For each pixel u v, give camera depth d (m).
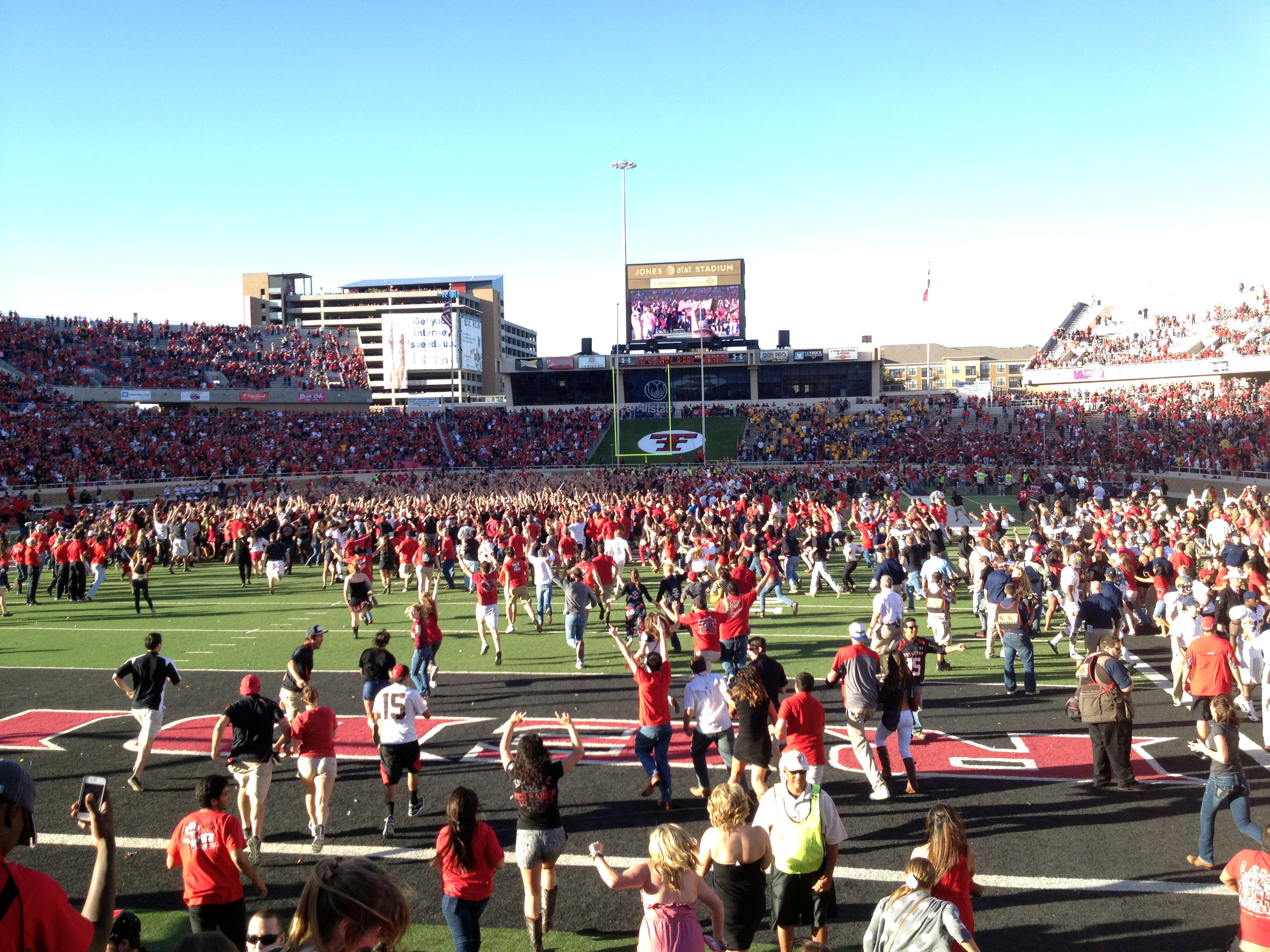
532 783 6.59
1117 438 55.00
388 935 3.06
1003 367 141.88
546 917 6.79
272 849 8.49
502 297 157.25
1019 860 7.92
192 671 15.49
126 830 8.96
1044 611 17.89
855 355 70.44
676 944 4.93
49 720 12.71
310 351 81.38
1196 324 74.44
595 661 15.78
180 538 29.41
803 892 6.11
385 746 8.77
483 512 31.36
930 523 24.94
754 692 8.59
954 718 12.20
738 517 27.02
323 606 22.14
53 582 24.00
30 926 3.06
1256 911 5.16
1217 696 7.92
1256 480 40.88
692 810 9.18
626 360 72.12
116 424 56.47
